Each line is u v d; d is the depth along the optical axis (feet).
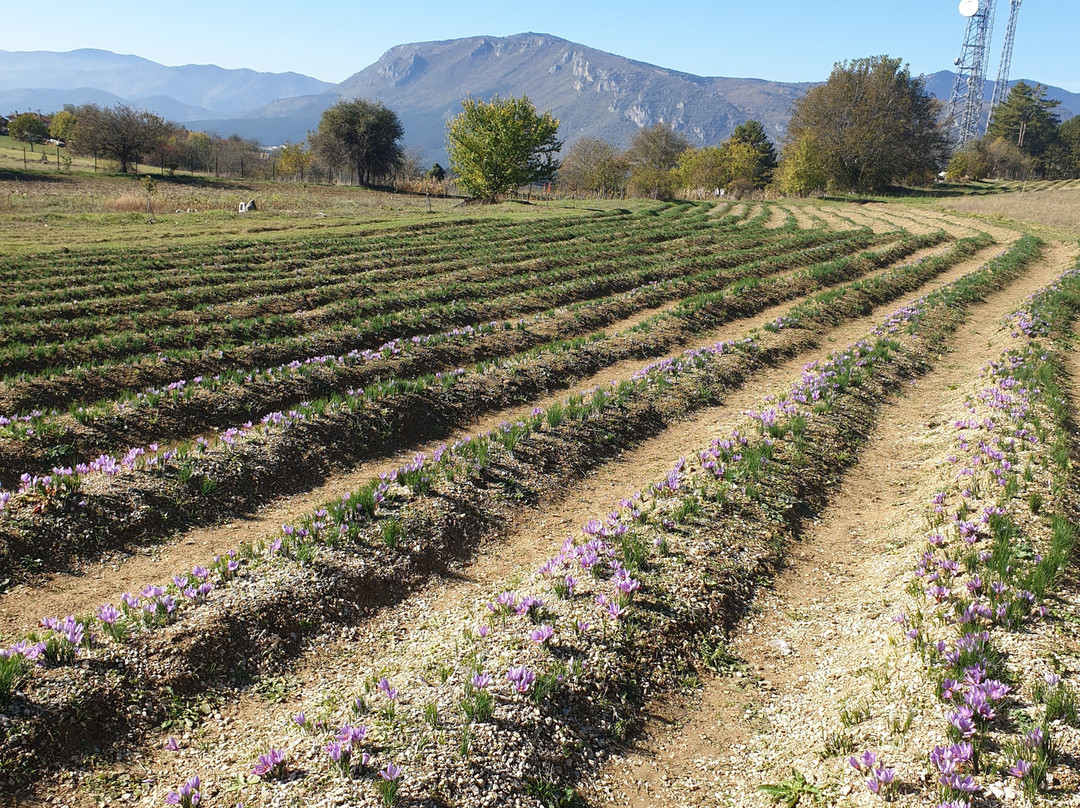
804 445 42.86
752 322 83.87
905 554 31.32
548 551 34.24
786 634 27.55
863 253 129.29
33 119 384.47
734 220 192.34
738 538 32.91
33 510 32.24
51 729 20.62
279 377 54.13
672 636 26.27
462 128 244.01
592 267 110.11
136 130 297.53
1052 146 524.52
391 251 120.16
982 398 49.55
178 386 49.70
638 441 47.57
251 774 19.45
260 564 29.66
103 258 103.71
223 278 93.35
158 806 18.95
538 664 23.61
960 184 395.96
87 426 43.42
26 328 64.54
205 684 23.89
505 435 42.63
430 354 64.28
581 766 20.66
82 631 24.08
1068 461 37.47
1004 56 526.98
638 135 415.03
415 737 20.40
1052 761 18.42
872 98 318.04
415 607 29.76
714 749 21.79
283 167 388.37
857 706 22.34
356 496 34.22
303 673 25.34
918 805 17.85
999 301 91.86
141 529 33.88
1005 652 22.99
